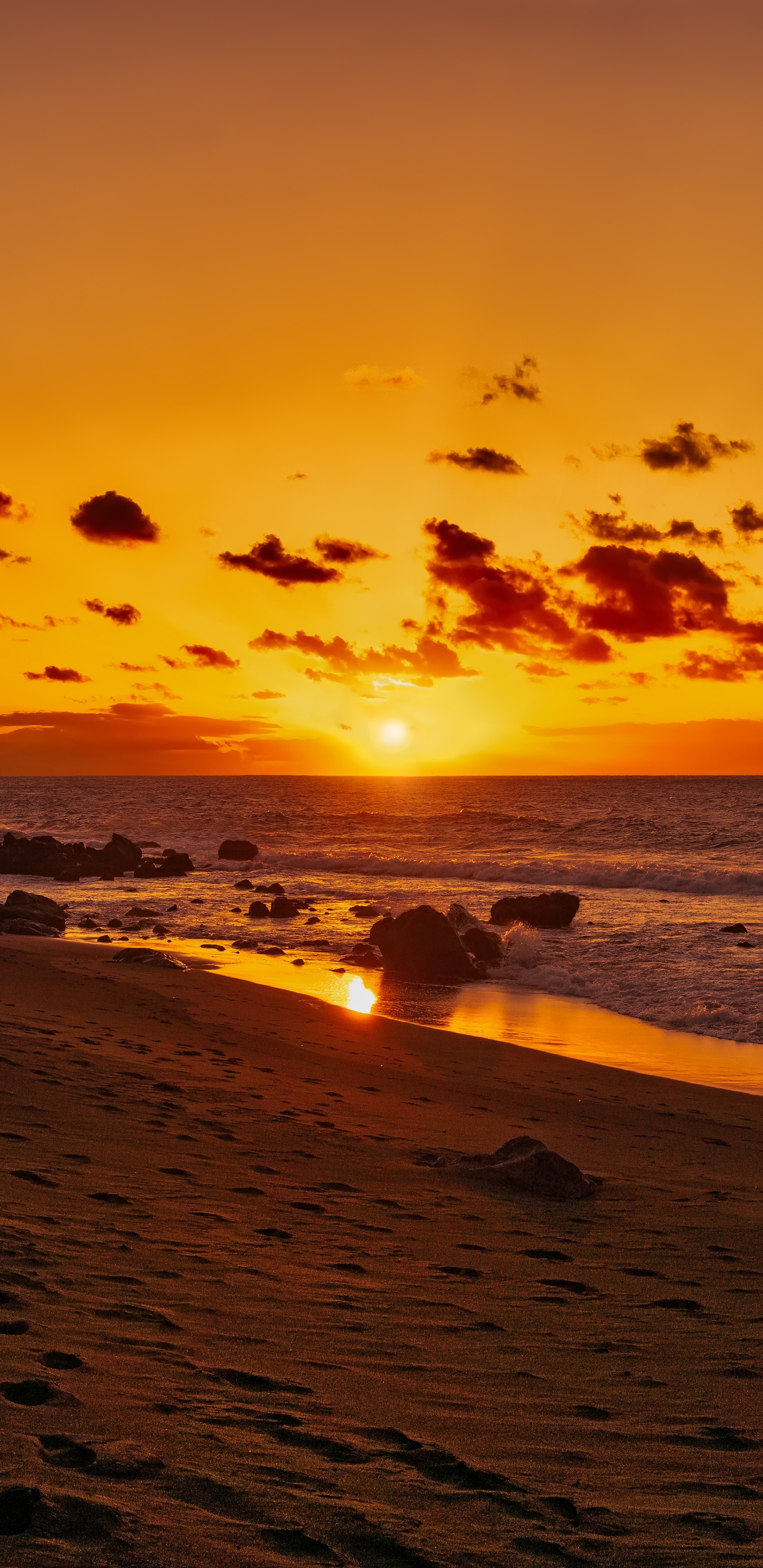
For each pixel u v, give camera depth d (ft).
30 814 291.17
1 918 89.45
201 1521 9.11
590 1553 9.73
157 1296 16.40
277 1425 11.98
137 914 106.22
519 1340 16.94
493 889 136.46
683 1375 15.85
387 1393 13.79
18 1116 27.81
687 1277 21.54
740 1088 46.01
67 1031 42.57
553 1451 12.46
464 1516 10.25
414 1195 26.04
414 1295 18.67
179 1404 12.12
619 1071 47.55
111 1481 9.62
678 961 80.38
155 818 272.51
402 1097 38.65
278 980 72.49
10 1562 7.75
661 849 199.72
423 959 77.51
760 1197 28.68
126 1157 25.44
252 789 476.13
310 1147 29.48
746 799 346.95
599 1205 27.17
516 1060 48.39
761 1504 11.28
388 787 494.59
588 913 111.55
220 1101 33.58
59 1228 19.17
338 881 147.13
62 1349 13.39
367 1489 10.55
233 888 135.13
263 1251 19.92
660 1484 11.73
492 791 438.81
